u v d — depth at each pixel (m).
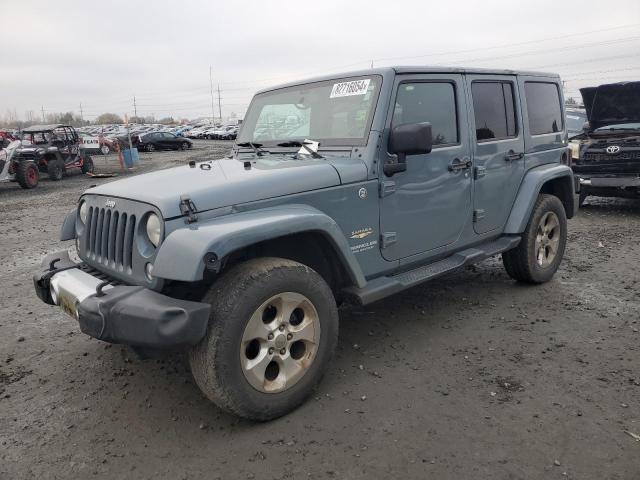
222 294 2.73
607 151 8.52
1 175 15.54
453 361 3.64
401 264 3.80
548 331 4.09
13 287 5.73
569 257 6.23
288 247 3.38
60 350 4.04
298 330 3.00
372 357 3.74
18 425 3.02
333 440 2.77
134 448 2.78
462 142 4.16
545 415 2.92
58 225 9.59
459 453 2.62
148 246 2.83
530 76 5.02
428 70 3.87
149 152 34.16
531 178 4.87
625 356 3.62
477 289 5.14
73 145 20.05
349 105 3.71
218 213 2.86
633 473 2.44
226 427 2.94
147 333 2.53
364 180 3.44
